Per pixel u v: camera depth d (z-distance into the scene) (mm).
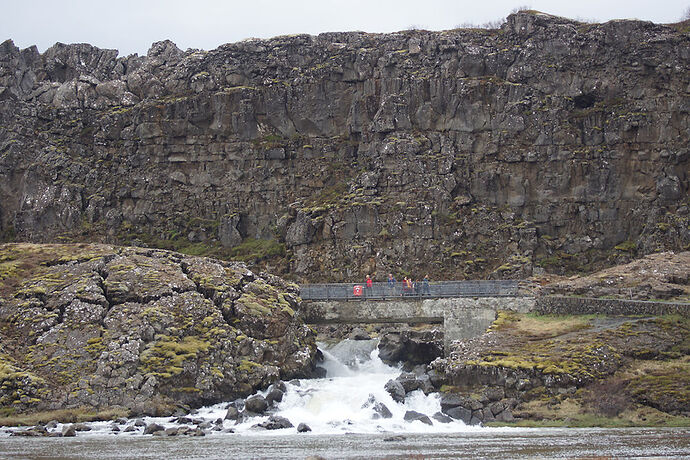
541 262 111812
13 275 86125
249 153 125625
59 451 56438
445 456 54000
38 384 73062
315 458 51062
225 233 122125
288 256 116188
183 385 75312
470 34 125438
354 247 114000
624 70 118750
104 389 73438
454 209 116188
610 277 94750
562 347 77750
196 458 53688
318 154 125125
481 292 92125
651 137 115625
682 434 61719
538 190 116938
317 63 128375
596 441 59188
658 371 72938
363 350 97438
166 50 137750
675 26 123375
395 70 123625
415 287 92188
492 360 76562
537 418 69938
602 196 115125
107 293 82625
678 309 80812
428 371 81438
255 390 78625
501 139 118062
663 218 112250
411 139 119688
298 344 86000
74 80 135250
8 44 136500
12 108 133375
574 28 121688
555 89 119500
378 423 68812
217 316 82000
